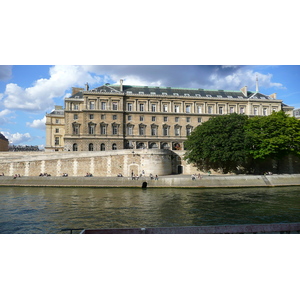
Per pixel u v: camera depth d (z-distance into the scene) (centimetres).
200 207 2783
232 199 3272
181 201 3136
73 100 6925
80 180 4622
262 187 4588
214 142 5244
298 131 5669
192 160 5575
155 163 5272
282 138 5284
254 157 5450
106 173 5244
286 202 3053
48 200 3212
